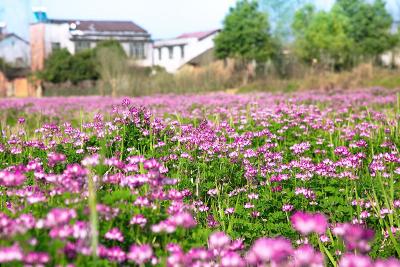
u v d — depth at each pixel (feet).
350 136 35.45
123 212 12.71
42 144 26.99
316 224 9.45
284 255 9.46
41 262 9.32
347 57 205.46
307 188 22.62
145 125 29.94
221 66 139.74
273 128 38.27
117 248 10.92
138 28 274.57
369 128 37.29
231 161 26.43
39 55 233.55
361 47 217.36
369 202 21.17
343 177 24.09
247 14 193.16
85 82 178.09
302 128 39.01
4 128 36.50
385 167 26.68
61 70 191.62
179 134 30.19
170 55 267.80
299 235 18.08
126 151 27.61
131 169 16.98
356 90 86.17
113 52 137.59
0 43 228.84
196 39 260.01
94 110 60.59
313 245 16.96
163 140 29.96
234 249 12.31
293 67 165.27
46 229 10.93
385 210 19.47
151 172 13.83
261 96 78.28
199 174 24.43
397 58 215.31
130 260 11.05
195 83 126.82
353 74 109.91
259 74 161.38
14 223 10.43
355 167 25.32
